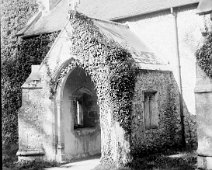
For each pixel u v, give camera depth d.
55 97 13.07
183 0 15.21
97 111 14.85
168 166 10.55
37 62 19.86
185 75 15.13
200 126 9.53
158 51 16.00
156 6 16.06
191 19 15.01
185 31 15.20
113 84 11.38
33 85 13.34
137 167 10.68
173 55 15.51
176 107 15.13
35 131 13.16
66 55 12.70
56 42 13.06
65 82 13.16
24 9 22.27
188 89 14.99
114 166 10.97
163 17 15.94
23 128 13.24
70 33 12.56
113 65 11.46
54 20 20.62
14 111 20.41
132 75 12.09
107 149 11.38
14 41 21.25
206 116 9.41
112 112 11.30
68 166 12.09
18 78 20.59
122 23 17.36
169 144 14.41
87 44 12.06
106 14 18.17
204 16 11.17
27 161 12.76
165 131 14.31
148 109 14.00
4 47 21.61
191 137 14.81
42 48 19.66
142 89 12.92
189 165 10.57
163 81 14.55
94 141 14.88
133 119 12.21
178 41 15.41
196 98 9.69
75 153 13.63
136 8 16.98
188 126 14.90
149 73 13.55
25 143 13.16
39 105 13.26
